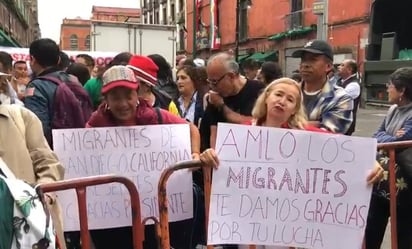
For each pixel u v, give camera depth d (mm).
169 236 3227
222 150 2723
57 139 3074
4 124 2613
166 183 2916
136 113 3203
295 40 25797
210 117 3873
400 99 3857
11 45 29375
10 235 2145
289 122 2941
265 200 2768
